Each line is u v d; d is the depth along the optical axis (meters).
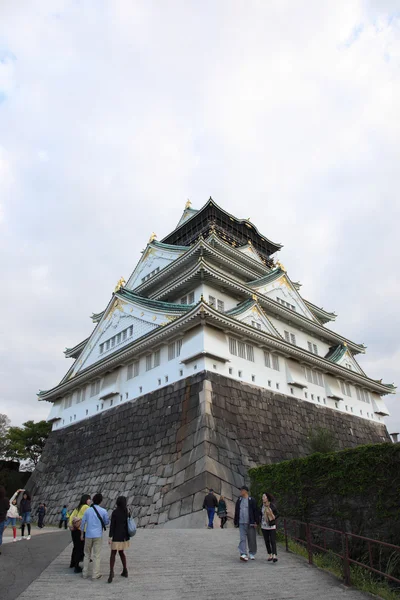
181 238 50.41
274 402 30.81
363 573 11.35
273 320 39.44
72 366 40.56
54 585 9.19
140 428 29.08
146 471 26.12
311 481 15.47
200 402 25.44
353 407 40.78
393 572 11.89
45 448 39.94
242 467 24.64
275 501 16.78
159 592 8.96
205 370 26.31
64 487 33.41
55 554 12.97
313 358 35.41
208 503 19.30
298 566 11.92
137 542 15.20
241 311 31.67
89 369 35.78
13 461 52.59
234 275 40.19
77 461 34.00
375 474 13.47
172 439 25.91
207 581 10.01
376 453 13.61
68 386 38.66
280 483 16.78
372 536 12.99
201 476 22.23
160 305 32.59
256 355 31.34
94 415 35.06
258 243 52.94
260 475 18.02
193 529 19.03
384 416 45.03
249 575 10.71
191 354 27.22
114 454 30.14
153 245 45.25
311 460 15.70
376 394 45.75
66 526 27.23
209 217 47.09
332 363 37.47
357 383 42.16
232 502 22.23
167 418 27.27
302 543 14.88
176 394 27.59
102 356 37.19
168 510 22.55
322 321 51.78
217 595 8.94
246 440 26.42
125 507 10.41
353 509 13.79
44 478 37.03
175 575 10.46
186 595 8.84
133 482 26.50
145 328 33.00
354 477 14.02
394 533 12.52
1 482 45.44
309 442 30.25
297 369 34.66
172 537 16.41
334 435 35.41
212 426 24.56
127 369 33.41
